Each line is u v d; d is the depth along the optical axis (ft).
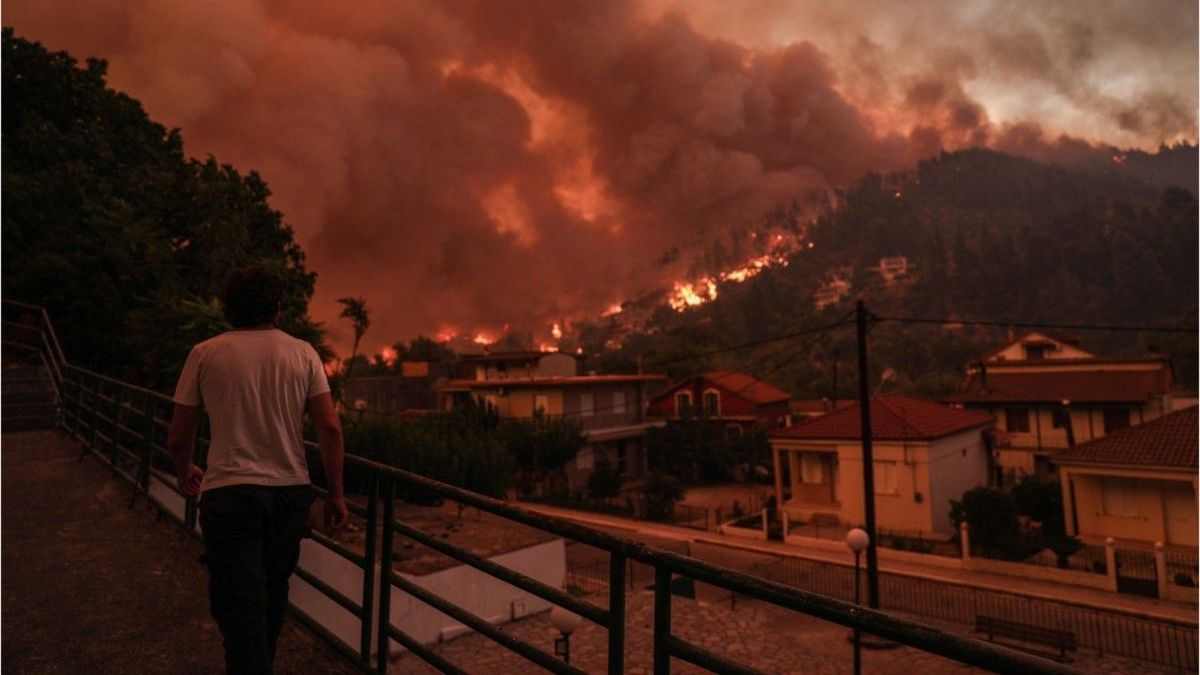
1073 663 45.88
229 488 8.87
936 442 84.99
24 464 27.04
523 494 114.32
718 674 6.18
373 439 59.67
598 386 136.46
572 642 41.37
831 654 46.44
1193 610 55.26
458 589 39.58
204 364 9.29
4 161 66.44
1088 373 115.96
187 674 11.66
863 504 86.63
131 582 15.72
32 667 11.80
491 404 112.88
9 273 56.18
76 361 56.29
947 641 4.73
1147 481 72.43
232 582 8.73
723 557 78.43
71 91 75.46
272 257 76.84
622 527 94.89
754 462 127.95
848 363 428.97
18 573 16.15
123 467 27.07
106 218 61.87
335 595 11.89
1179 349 277.23
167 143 85.81
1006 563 67.51
